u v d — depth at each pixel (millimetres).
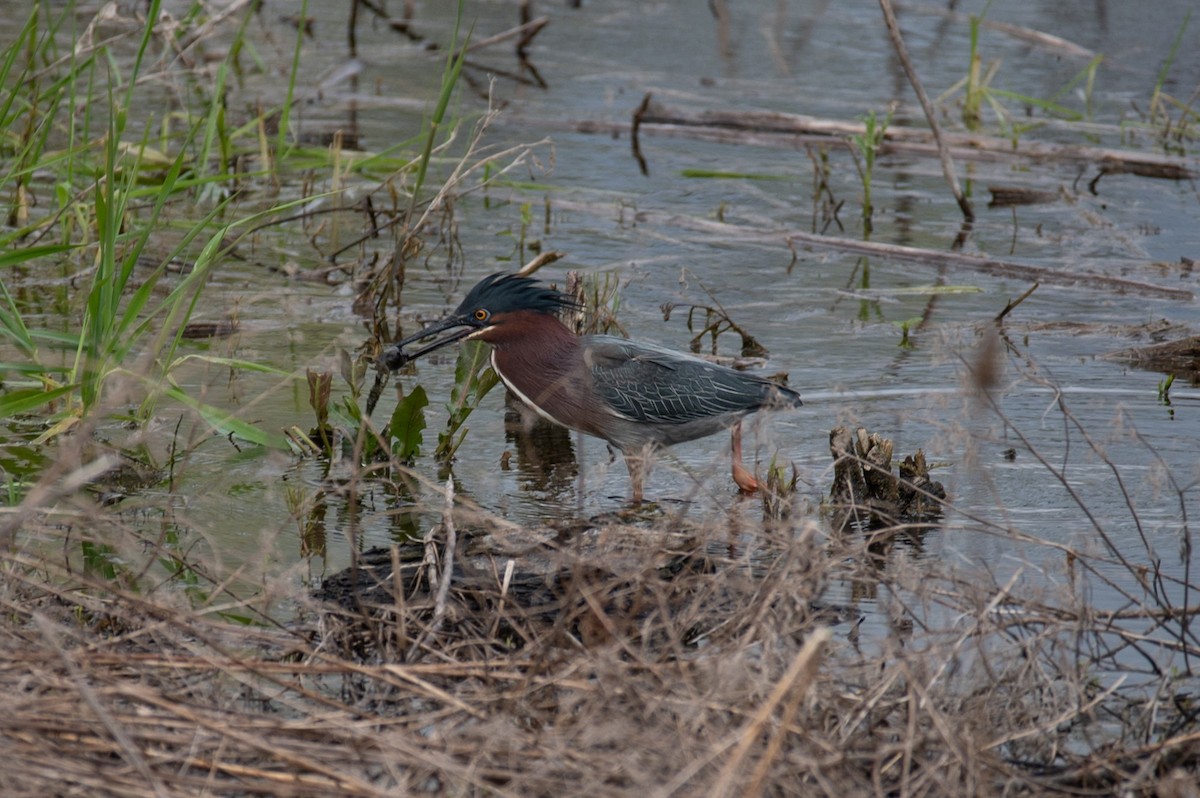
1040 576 9375
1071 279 17203
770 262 18047
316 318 15344
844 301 16578
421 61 27297
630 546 8969
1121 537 10156
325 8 31016
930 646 7371
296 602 8680
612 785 6336
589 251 18141
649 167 22125
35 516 9102
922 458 11047
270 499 10719
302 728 6609
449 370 14094
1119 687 7832
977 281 17484
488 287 12250
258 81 25000
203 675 7504
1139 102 25188
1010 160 22547
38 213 17969
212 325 14766
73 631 7555
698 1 33125
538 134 23469
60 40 25625
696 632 8469
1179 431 12328
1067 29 29938
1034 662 7434
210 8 22859
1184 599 8609
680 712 6676
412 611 8312
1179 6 31797
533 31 27594
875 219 19875
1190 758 6938
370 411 12656
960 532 10281
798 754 6477
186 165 19594
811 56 28375
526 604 8797
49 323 14531
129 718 6496
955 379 13750
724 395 11930
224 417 11406
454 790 6320
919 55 28375
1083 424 12484
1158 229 19453
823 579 8266
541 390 12172
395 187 19547
